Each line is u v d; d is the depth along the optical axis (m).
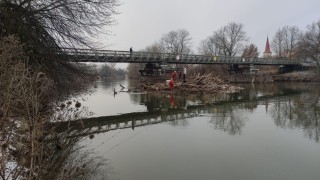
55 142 10.05
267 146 13.50
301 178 9.95
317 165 11.14
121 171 10.32
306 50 71.75
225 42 81.94
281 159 11.80
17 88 6.79
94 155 11.74
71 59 17.09
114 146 13.26
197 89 39.47
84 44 16.11
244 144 13.84
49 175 8.18
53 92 12.46
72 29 15.65
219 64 69.75
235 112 22.95
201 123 18.62
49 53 14.37
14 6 13.52
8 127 6.54
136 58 51.09
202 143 13.96
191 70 72.81
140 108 25.16
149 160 11.55
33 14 14.22
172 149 13.01
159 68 57.00
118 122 19.05
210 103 28.70
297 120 19.50
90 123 18.02
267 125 17.92
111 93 39.22
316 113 22.16
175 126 17.75
